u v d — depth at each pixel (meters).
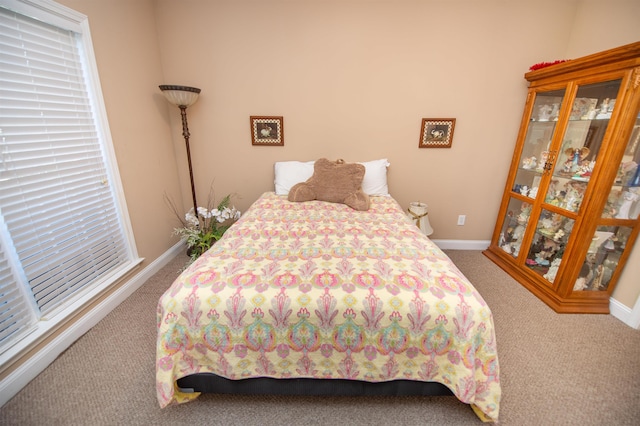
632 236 1.67
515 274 2.28
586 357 1.46
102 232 1.79
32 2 1.28
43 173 1.39
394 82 2.37
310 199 2.27
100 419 1.13
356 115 2.47
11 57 1.24
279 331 1.01
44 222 1.40
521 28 2.21
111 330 1.63
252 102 2.45
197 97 2.28
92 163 1.69
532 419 1.14
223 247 1.38
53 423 1.11
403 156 2.58
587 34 2.08
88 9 1.60
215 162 2.64
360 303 1.00
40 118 1.37
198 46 2.31
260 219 1.81
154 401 1.21
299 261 1.23
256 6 2.20
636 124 1.52
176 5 2.21
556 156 1.95
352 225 1.70
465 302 1.01
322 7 2.20
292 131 2.53
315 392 1.14
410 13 2.20
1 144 1.20
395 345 1.02
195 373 1.09
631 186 1.63
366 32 2.25
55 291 1.47
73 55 1.54
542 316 1.80
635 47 1.39
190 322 1.01
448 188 2.67
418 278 1.09
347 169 2.25
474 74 2.33
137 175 2.09
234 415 1.16
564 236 1.92
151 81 2.22
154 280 2.19
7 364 1.21
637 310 1.66
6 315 1.24
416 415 1.17
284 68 2.36
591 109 1.75
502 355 1.47
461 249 2.84
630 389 1.28
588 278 1.85
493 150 2.53
